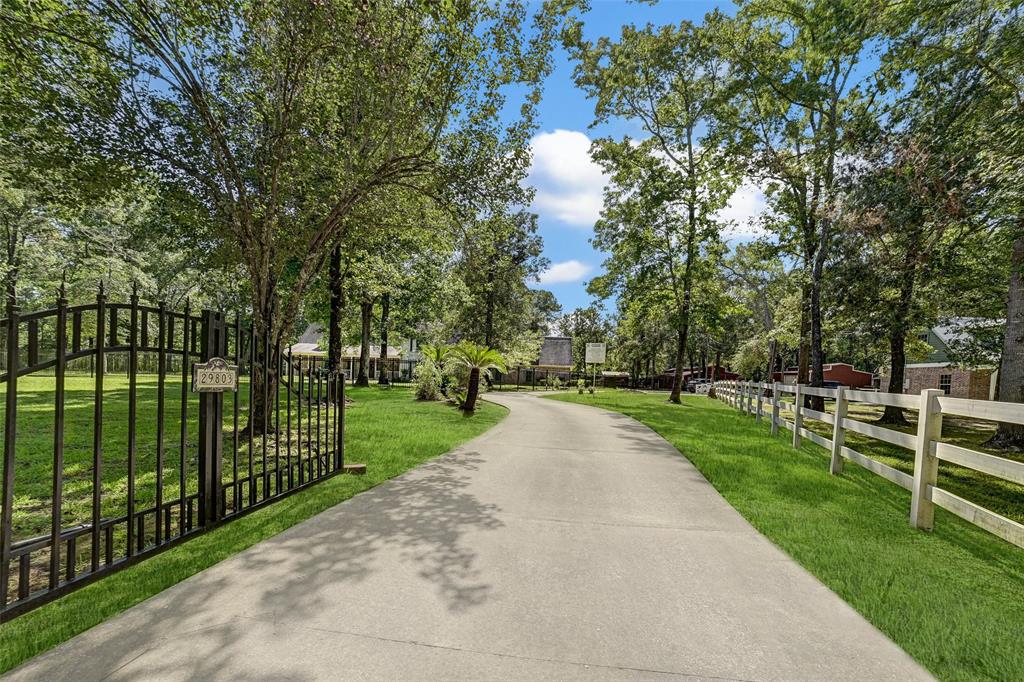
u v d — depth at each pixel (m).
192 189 8.96
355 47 7.46
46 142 7.61
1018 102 8.17
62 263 27.08
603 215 25.33
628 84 22.41
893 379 17.38
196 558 3.62
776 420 11.45
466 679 2.26
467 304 34.53
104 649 2.45
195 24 7.28
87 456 7.21
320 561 3.59
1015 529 3.59
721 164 19.31
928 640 2.71
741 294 42.22
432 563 3.59
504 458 7.70
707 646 2.60
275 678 2.24
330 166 8.74
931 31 10.37
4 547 2.67
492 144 9.57
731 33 18.52
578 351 65.94
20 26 6.37
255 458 7.46
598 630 2.73
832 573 3.61
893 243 10.89
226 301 26.45
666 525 4.64
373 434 9.68
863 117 12.24
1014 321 10.30
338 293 18.59
